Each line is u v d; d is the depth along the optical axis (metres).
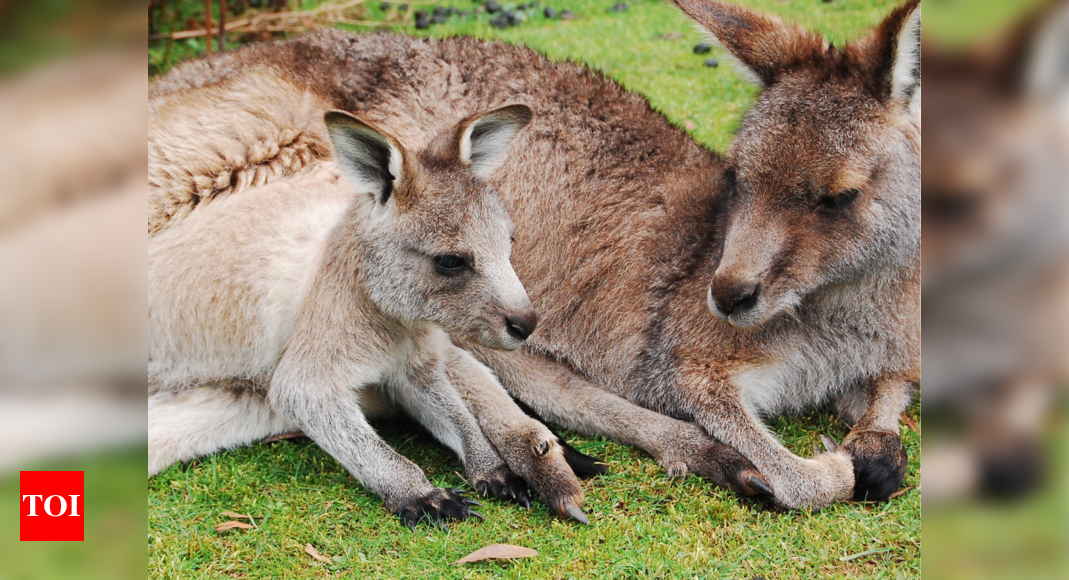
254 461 4.74
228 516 4.24
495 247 4.43
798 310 4.87
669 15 10.02
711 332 5.01
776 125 4.51
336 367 4.54
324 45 5.91
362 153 4.34
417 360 4.81
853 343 4.99
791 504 4.33
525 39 9.43
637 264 5.30
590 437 5.14
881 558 3.97
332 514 4.29
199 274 4.88
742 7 5.12
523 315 4.35
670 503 4.39
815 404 5.22
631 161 5.49
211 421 4.82
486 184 4.58
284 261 4.90
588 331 5.41
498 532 4.16
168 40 8.84
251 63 5.84
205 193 5.25
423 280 4.42
